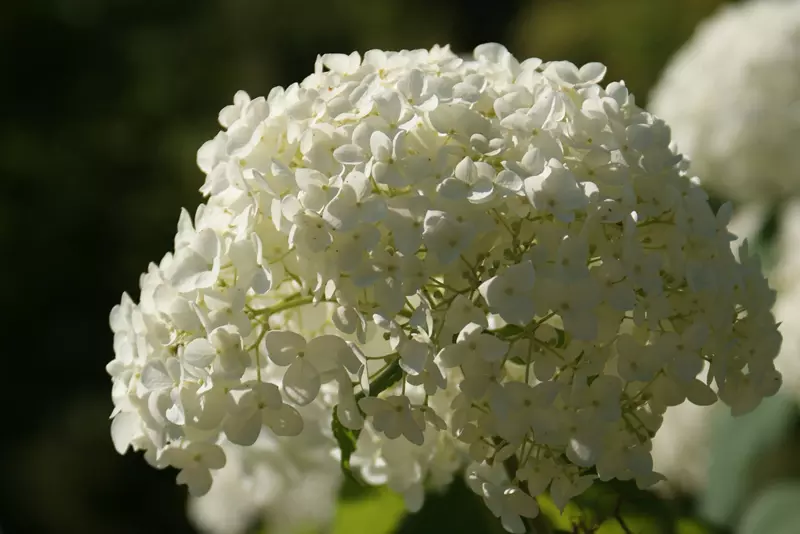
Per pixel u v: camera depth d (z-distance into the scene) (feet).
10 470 10.34
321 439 2.52
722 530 2.97
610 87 2.29
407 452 2.40
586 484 2.17
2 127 11.76
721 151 3.81
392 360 2.20
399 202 2.13
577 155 2.19
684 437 3.22
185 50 12.97
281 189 2.18
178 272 2.17
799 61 3.75
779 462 3.12
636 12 9.32
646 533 2.41
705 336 2.17
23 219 11.31
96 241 11.76
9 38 12.01
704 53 3.95
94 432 10.41
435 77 2.22
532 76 2.27
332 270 2.13
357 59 2.31
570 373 2.14
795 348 3.02
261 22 13.71
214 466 2.21
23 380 11.04
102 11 12.75
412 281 2.11
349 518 2.62
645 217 2.19
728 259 2.26
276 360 2.14
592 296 2.11
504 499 2.17
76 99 12.28
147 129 12.37
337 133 2.19
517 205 2.13
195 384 2.16
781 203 3.80
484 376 2.11
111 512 10.25
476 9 16.17
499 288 2.09
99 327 11.61
